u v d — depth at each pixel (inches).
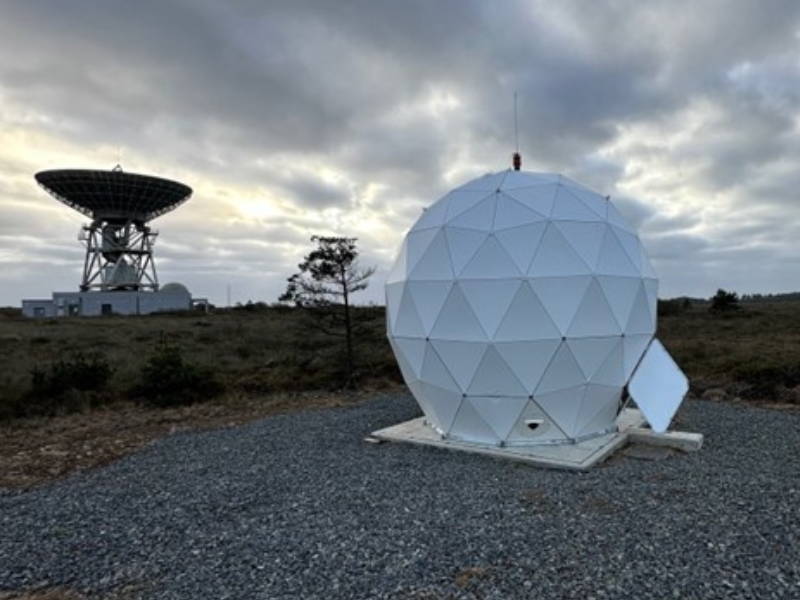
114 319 1822.1
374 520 223.1
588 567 175.8
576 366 316.8
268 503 249.6
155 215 2417.6
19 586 180.9
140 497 265.9
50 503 262.5
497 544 195.5
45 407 499.8
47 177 2097.7
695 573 169.2
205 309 2357.3
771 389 506.0
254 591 169.8
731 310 1545.3
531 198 346.3
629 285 339.6
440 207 379.9
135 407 513.3
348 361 644.1
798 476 267.7
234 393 563.8
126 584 179.6
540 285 314.2
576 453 310.2
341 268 641.6
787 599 153.4
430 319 340.2
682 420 407.2
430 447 341.1
